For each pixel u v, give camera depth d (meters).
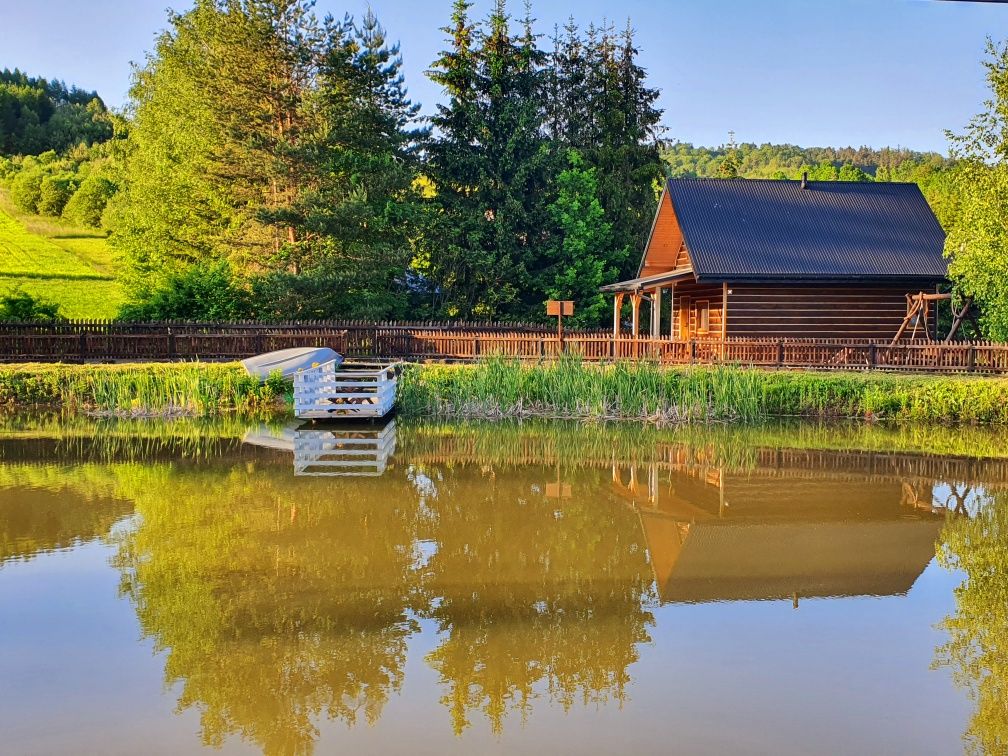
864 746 4.85
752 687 5.57
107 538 8.76
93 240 67.62
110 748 4.81
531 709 5.27
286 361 19.89
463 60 36.66
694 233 25.06
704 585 7.56
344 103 29.27
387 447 14.59
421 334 25.28
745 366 21.25
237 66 27.70
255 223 30.55
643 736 4.95
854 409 18.42
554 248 36.81
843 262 24.09
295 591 7.25
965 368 20.92
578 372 18.92
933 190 52.84
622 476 12.41
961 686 5.59
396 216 32.62
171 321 25.69
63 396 19.00
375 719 5.16
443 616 6.73
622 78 42.12
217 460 13.16
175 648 6.10
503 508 10.34
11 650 6.07
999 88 20.55
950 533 9.38
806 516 10.18
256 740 4.91
